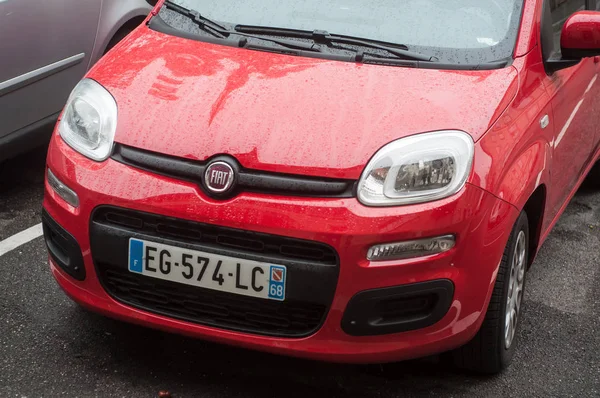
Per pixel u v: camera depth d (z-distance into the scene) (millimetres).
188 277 3316
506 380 3967
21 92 5312
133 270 3391
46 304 4258
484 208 3373
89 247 3455
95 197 3385
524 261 4105
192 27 4156
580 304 4797
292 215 3193
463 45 3936
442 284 3322
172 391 3631
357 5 4125
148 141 3387
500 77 3770
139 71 3740
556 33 4461
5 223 5184
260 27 4039
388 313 3330
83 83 3789
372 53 3846
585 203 6203
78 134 3566
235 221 3213
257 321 3357
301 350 3342
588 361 4207
